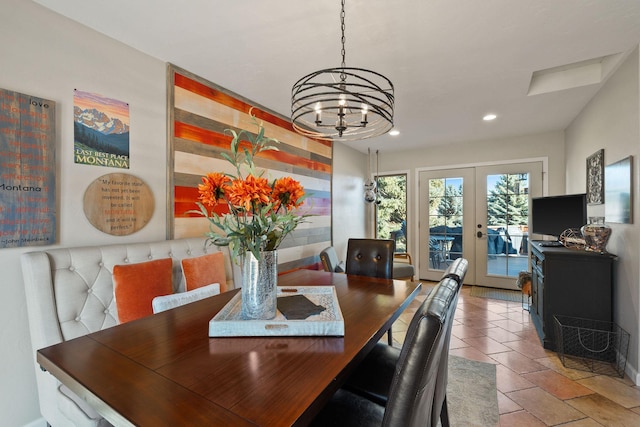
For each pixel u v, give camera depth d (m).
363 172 5.74
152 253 2.02
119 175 2.01
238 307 1.34
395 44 2.06
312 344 1.08
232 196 1.08
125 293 1.67
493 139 4.68
